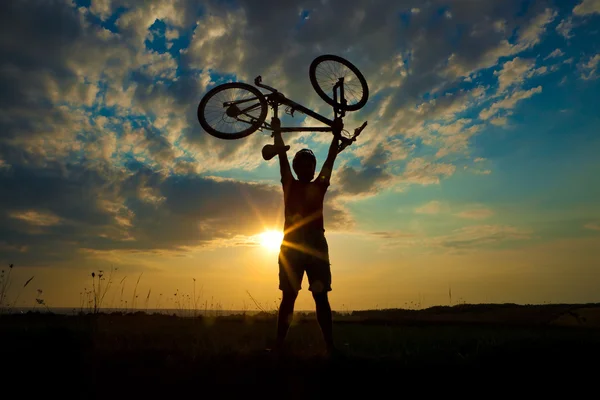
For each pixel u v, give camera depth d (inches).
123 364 164.7
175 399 148.6
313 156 207.2
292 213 196.5
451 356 177.5
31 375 152.3
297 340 243.8
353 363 167.9
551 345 176.6
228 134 250.5
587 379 151.9
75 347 173.9
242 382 156.5
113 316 381.1
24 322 259.9
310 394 152.2
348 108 280.2
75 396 146.8
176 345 196.7
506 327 321.4
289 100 241.6
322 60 286.8
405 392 151.7
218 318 375.9
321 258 192.2
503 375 156.9
